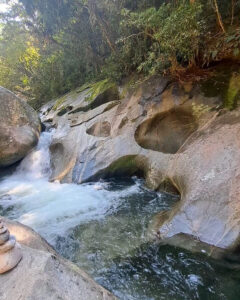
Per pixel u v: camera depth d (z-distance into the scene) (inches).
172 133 193.0
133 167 206.8
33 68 583.8
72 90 445.1
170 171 167.3
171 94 204.5
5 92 290.0
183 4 159.5
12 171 270.7
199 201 124.8
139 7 230.8
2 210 178.1
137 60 245.1
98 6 269.4
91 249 125.0
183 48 173.3
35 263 71.5
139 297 94.7
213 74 193.8
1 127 259.9
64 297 64.0
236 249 104.3
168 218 133.2
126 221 147.2
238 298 90.3
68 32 370.9
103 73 346.9
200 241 113.3
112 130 230.5
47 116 386.9
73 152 235.8
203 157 144.6
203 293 94.0
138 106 226.2
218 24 177.0
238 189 116.6
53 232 142.8
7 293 63.7
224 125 153.6
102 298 69.1
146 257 114.5
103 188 196.7
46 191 205.5
